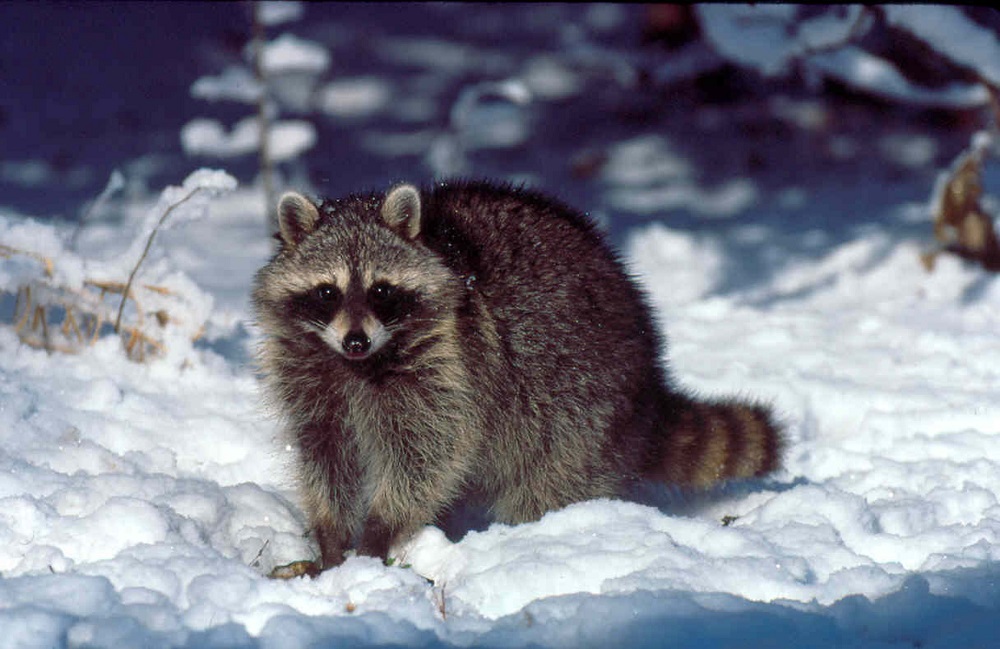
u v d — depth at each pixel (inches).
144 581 236.1
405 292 293.9
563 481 308.0
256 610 226.7
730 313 511.8
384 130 925.2
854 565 255.3
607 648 215.9
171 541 258.1
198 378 375.2
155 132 918.4
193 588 233.1
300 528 304.0
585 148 878.4
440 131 915.4
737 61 633.0
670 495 342.6
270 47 600.1
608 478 312.2
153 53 1055.6
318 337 298.0
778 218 705.6
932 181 778.2
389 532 301.0
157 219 374.0
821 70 662.5
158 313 382.3
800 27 585.0
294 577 269.0
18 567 246.4
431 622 225.8
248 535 286.2
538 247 305.9
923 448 347.6
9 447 307.4
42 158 846.5
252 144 605.0
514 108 930.7
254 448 332.5
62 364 363.9
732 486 347.6
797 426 388.2
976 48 537.3
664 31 888.3
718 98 918.4
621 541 257.1
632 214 726.5
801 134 874.8
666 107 928.9
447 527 321.4
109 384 346.6
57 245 368.8
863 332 478.9
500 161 853.8
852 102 884.0
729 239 660.7
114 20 1091.9
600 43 1007.0
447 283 296.5
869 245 601.9
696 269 600.7
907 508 288.4
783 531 268.5
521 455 307.4
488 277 299.3
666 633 217.9
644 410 319.0
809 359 439.5
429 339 297.7
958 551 259.9
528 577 245.6
